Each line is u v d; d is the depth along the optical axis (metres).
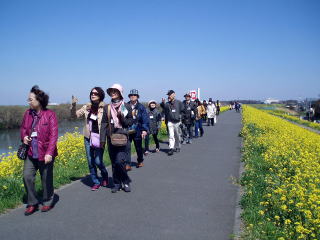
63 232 4.47
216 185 6.97
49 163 5.23
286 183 6.37
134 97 8.60
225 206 5.59
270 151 9.59
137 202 5.78
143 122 8.62
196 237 4.34
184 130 14.10
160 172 8.25
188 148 12.63
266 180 6.39
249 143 12.38
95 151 6.47
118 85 6.36
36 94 5.14
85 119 6.55
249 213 5.00
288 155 9.27
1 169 7.83
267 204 5.23
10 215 5.13
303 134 16.64
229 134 18.06
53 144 5.14
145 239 4.26
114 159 6.41
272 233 4.32
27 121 5.16
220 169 8.63
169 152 11.04
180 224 4.77
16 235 4.36
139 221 4.88
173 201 5.85
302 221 4.66
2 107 29.83
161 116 12.38
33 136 5.09
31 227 4.64
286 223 4.43
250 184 6.41
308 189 6.02
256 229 4.40
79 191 6.48
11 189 6.14
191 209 5.43
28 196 5.18
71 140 12.02
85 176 7.88
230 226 4.71
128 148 8.41
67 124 31.30
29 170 5.14
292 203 5.12
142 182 7.21
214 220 4.94
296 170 7.52
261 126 18.53
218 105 39.56
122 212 5.27
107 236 4.35
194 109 14.33
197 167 8.90
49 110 5.31
